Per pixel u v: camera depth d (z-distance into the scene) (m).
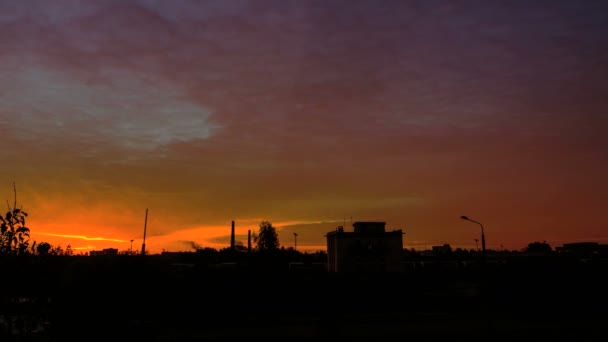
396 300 45.09
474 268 59.75
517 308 40.47
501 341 25.78
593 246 106.75
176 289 31.28
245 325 33.28
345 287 45.44
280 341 26.81
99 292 10.70
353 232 75.94
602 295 39.31
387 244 75.44
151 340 14.52
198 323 33.28
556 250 111.44
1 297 5.37
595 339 26.17
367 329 30.94
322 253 105.56
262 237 84.19
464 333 28.73
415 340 26.44
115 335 11.20
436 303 44.34
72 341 8.91
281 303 41.78
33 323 5.57
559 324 32.75
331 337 27.94
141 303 14.48
